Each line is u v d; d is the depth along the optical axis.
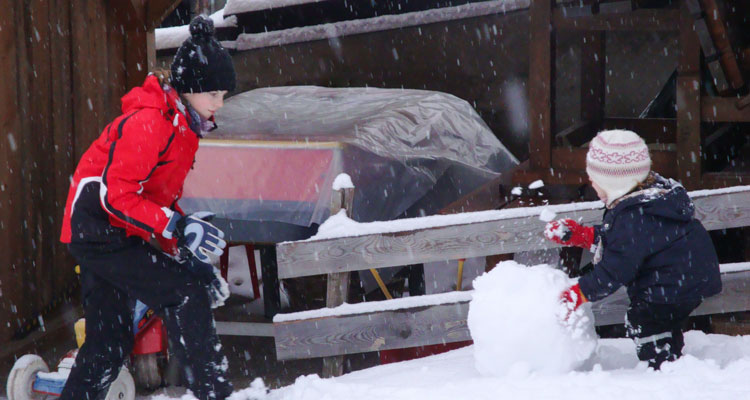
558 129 30.69
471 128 22.17
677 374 10.25
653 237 10.78
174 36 36.94
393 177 17.52
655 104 28.05
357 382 12.04
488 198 17.94
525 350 10.41
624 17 18.02
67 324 18.75
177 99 11.27
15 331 17.97
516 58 30.77
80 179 11.15
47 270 19.14
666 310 11.17
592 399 9.37
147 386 14.62
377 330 14.34
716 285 11.18
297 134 17.50
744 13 20.19
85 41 19.75
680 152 17.52
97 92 20.25
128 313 11.81
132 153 10.54
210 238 10.76
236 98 23.38
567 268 17.22
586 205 14.34
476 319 10.76
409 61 32.62
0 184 17.52
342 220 14.41
